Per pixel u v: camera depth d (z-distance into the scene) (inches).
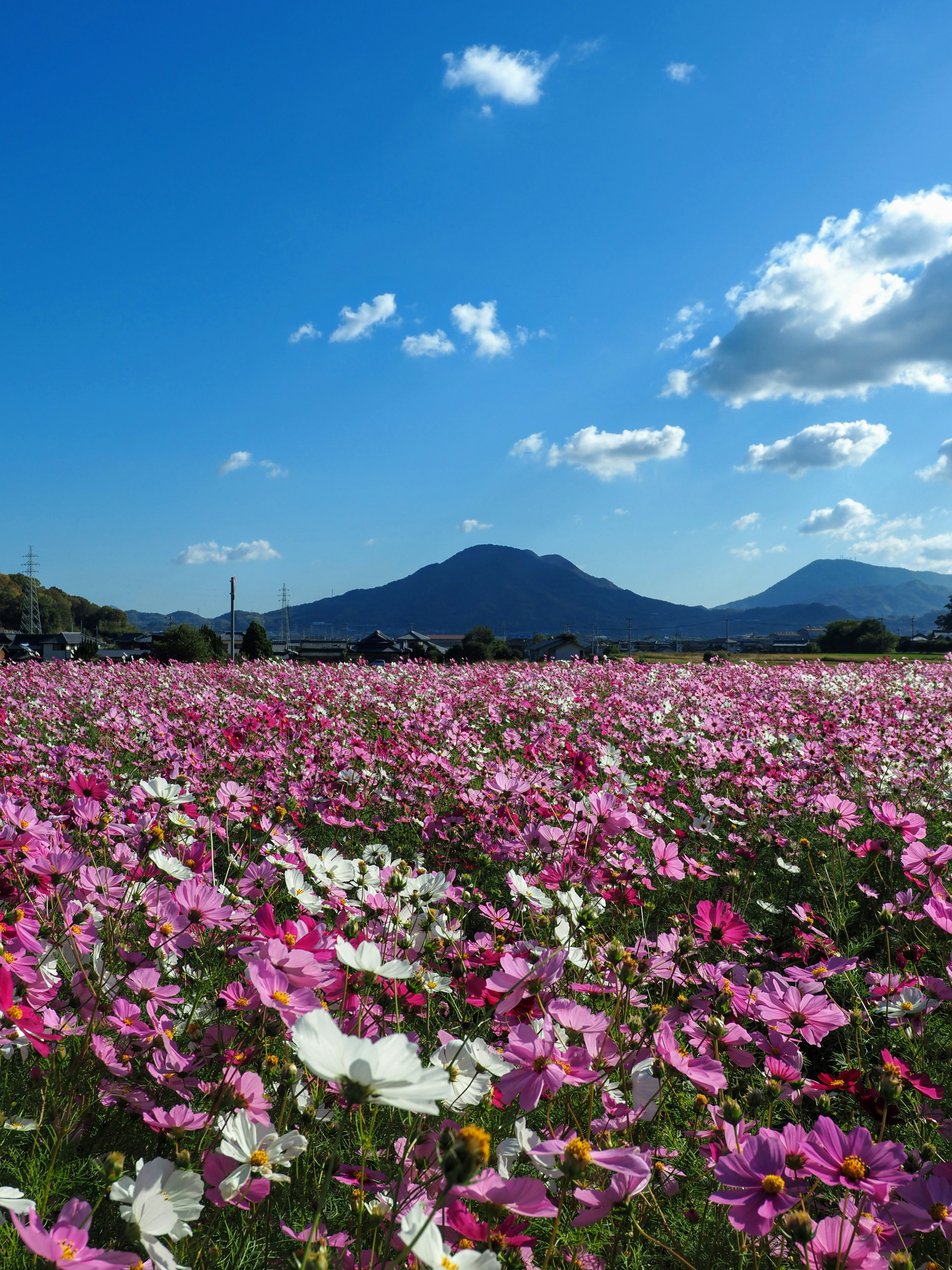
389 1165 58.5
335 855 90.1
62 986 73.9
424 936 83.6
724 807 177.0
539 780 167.8
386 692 420.8
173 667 699.4
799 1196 44.9
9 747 234.2
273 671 642.2
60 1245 34.2
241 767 203.2
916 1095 73.0
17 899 78.0
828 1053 99.2
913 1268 46.1
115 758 208.5
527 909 103.8
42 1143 58.1
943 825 169.3
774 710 353.7
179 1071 61.4
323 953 60.2
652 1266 57.0
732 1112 54.7
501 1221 46.0
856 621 2679.6
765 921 136.5
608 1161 44.4
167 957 73.4
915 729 291.6
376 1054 33.6
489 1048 62.2
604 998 74.9
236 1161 50.3
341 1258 43.6
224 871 109.3
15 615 4753.9
